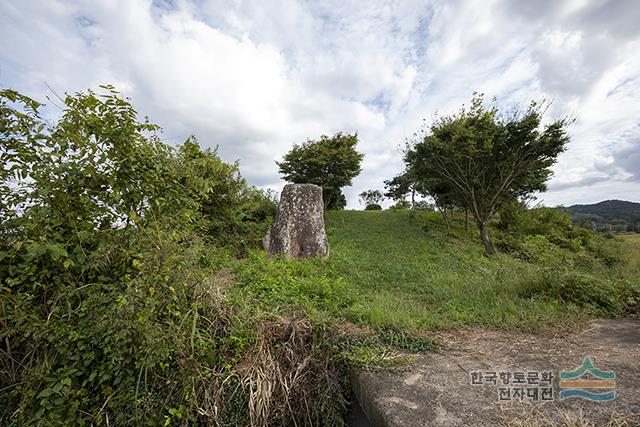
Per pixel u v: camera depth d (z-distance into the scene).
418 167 12.06
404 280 5.98
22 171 2.05
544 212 14.32
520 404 1.96
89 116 2.30
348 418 2.53
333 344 2.86
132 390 2.22
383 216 17.23
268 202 13.57
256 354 2.61
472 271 7.00
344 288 4.67
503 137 9.78
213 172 3.85
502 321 3.46
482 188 10.57
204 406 2.30
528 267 5.81
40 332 1.99
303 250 7.82
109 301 2.16
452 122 10.59
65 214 2.18
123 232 2.39
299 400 2.55
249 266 5.31
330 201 18.19
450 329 3.31
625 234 13.52
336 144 16.55
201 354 2.41
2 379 2.11
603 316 3.63
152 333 2.08
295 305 3.47
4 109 2.04
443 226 14.02
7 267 2.02
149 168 2.59
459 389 2.17
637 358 2.55
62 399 2.00
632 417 1.78
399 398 2.09
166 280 2.26
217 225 8.33
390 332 3.09
